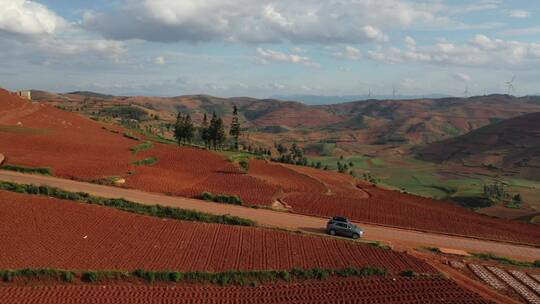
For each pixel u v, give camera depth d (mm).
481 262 39594
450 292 31109
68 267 29531
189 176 63438
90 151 69500
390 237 44812
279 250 36156
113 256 31969
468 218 59312
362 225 48719
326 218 49625
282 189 62625
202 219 41594
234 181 63156
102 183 51969
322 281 32125
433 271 34688
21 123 83125
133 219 39469
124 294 27562
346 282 32125
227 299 28219
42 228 35000
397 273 33875
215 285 30234
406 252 38688
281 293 29766
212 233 38469
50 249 31812
